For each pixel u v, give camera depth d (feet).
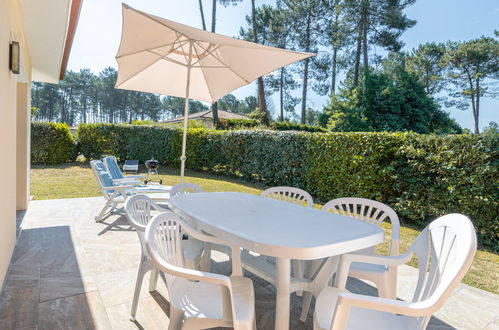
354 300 4.06
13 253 10.84
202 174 33.71
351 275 7.11
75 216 15.92
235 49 11.02
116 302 7.96
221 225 6.52
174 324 5.25
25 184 16.80
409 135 16.42
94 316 7.32
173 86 14.61
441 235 4.99
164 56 12.20
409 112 54.13
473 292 9.16
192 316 5.05
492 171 12.92
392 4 63.16
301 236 5.84
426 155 15.46
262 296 8.57
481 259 12.06
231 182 28.81
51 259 10.51
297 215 7.61
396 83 57.06
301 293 8.77
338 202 8.96
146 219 8.08
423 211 15.74
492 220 13.29
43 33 14.57
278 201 9.41
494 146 13.07
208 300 5.57
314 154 21.67
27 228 13.76
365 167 18.22
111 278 9.28
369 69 56.13
